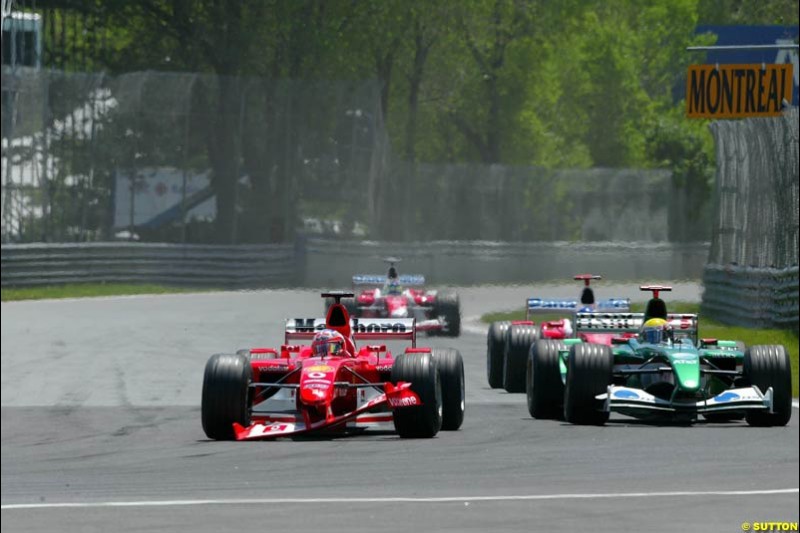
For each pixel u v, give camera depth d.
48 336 98.31
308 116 167.75
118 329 103.62
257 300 133.50
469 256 185.00
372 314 96.56
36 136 152.38
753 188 111.19
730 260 116.56
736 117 141.12
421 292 100.69
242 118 164.75
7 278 138.25
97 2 164.75
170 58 168.00
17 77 150.75
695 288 138.38
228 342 94.56
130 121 161.12
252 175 165.38
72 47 167.88
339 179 170.12
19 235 148.50
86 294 140.62
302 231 167.12
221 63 164.50
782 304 100.44
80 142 157.00
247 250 153.25
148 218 161.12
